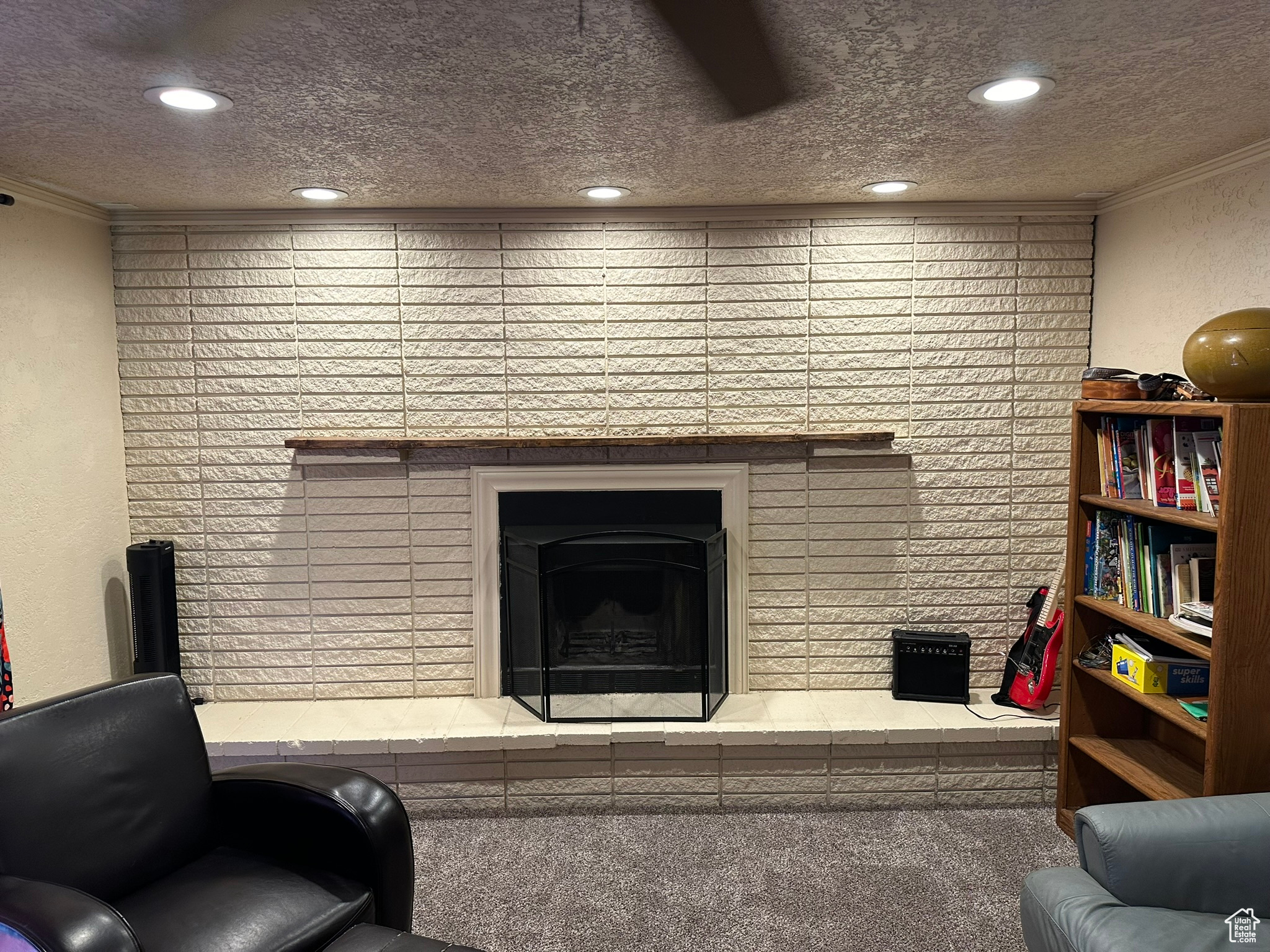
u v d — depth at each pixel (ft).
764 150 7.79
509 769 9.86
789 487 10.79
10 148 7.45
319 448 10.31
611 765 9.86
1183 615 7.48
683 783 9.89
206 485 10.70
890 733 9.71
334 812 6.14
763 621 10.94
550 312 10.63
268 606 10.85
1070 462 9.01
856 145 7.66
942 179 9.07
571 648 10.19
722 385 10.73
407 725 10.05
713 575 10.22
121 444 10.57
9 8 4.65
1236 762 6.81
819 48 5.41
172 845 6.29
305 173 8.45
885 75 5.89
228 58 5.41
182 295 10.48
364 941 5.29
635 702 10.22
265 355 10.58
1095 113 6.82
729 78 4.31
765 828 9.46
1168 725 8.91
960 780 9.86
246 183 8.85
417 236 10.50
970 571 10.88
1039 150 7.94
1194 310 8.74
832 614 10.93
